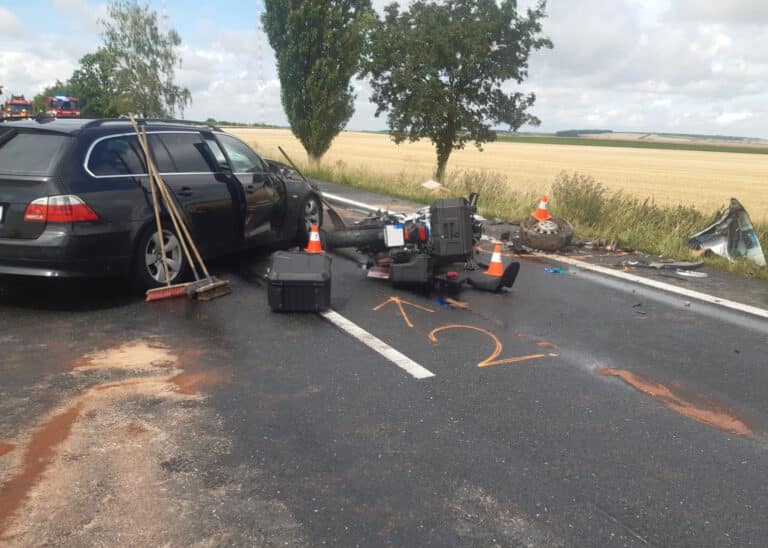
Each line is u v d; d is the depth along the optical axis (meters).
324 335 4.95
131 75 31.78
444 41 16.23
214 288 5.84
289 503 2.73
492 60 17.16
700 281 7.29
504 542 2.54
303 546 2.46
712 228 8.75
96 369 4.11
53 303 5.48
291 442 3.26
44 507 2.64
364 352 4.61
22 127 5.38
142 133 5.71
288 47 22.02
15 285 5.42
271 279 5.33
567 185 12.02
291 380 4.06
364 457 3.14
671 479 3.07
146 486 2.82
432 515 2.69
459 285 6.50
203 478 2.90
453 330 5.20
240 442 3.24
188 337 4.78
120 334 4.78
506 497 2.85
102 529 2.51
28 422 3.37
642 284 7.07
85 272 5.18
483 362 4.52
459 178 15.97
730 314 6.01
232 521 2.60
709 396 4.11
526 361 4.58
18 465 2.95
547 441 3.39
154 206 5.53
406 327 5.23
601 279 7.25
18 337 4.63
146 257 5.68
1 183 5.05
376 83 17.83
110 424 3.38
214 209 6.39
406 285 6.53
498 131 18.22
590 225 10.59
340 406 3.71
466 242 6.32
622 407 3.87
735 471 3.18
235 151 7.07
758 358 4.85
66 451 3.09
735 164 66.56
